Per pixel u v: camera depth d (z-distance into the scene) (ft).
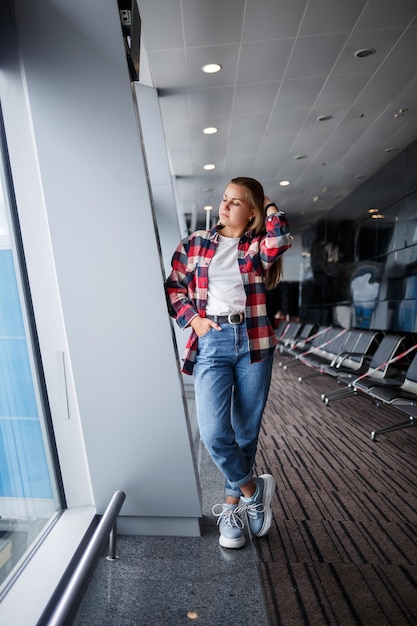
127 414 5.95
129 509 6.22
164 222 15.12
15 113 5.34
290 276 56.65
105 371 5.84
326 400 15.66
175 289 5.87
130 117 5.23
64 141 5.25
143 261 5.57
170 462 6.06
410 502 7.62
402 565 5.62
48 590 4.60
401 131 19.39
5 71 5.16
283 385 19.81
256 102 16.25
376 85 15.20
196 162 22.82
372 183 25.99
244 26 11.66
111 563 5.58
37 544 5.47
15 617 4.20
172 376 5.86
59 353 6.00
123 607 4.76
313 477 8.84
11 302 5.89
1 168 5.47
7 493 6.14
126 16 5.17
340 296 32.45
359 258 28.32
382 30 12.09
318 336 23.41
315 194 30.71
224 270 5.64
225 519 6.05
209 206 32.19
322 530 6.56
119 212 5.44
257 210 5.67
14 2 5.01
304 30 11.97
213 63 13.46
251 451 6.13
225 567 5.52
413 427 12.60
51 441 6.17
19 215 5.64
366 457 10.10
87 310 5.69
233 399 5.98
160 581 5.22
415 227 20.57
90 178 5.34
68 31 5.03
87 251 5.52
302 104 16.55
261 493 6.15
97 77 5.13
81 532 5.71
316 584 5.20
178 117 17.29
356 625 4.53
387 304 23.75
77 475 6.31
